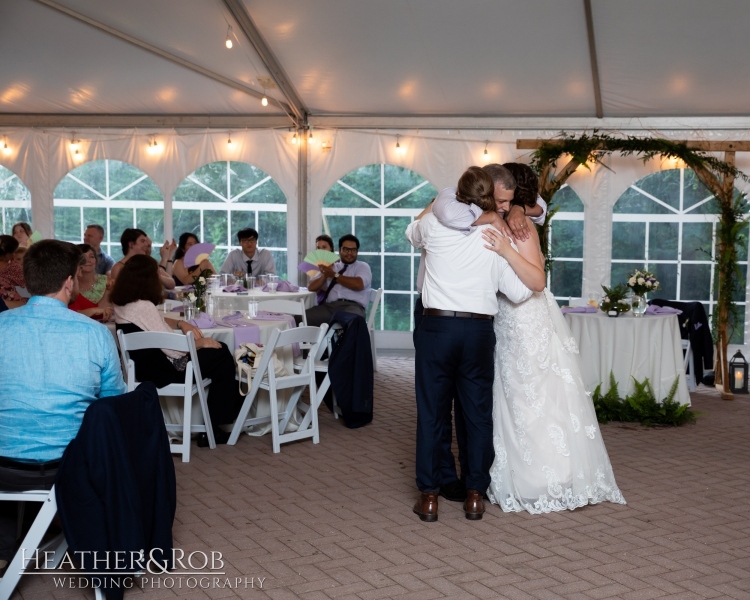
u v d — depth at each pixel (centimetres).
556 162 912
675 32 690
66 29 733
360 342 607
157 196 996
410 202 964
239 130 965
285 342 539
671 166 893
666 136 880
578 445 429
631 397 655
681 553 369
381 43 748
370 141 947
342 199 973
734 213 791
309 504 434
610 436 606
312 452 545
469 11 678
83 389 320
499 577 340
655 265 922
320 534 389
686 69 762
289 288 821
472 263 392
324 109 934
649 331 666
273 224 985
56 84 876
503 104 884
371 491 459
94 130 980
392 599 317
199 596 319
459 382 410
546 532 395
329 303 825
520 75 803
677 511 429
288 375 584
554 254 934
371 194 970
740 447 575
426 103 896
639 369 666
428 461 411
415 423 638
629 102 851
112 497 299
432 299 400
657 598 320
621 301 681
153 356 526
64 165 986
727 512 428
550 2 655
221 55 776
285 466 509
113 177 998
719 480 489
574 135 865
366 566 350
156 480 334
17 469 313
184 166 976
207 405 550
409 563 354
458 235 393
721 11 653
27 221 1019
